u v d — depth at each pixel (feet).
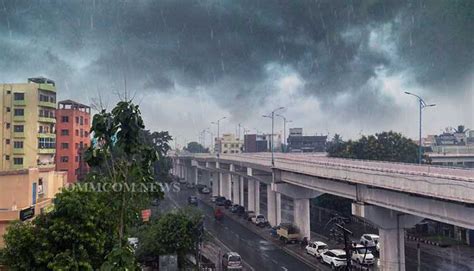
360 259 104.99
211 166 263.70
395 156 176.96
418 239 139.44
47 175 98.58
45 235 51.08
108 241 52.21
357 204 96.12
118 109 30.50
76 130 203.92
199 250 111.86
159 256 97.91
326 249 119.55
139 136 31.22
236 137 461.37
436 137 323.98
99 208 51.90
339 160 144.15
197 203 226.79
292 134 461.78
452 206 70.74
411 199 80.38
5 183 85.15
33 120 171.32
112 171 31.86
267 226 172.76
